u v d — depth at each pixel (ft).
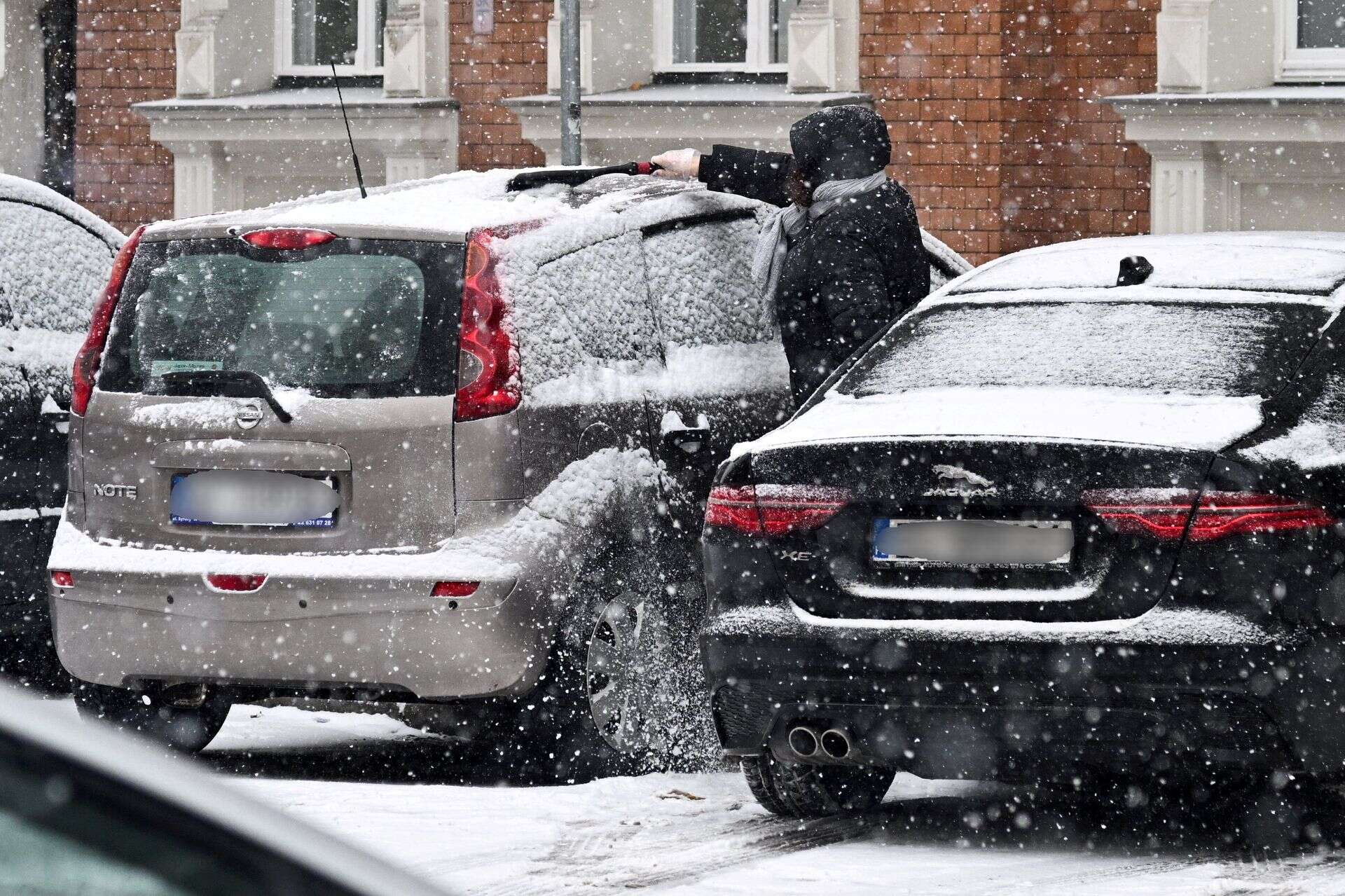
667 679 65.10
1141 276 59.41
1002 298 60.34
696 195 72.69
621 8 159.02
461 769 65.51
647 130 153.89
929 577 50.26
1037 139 146.10
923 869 49.11
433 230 61.31
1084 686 47.93
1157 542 47.91
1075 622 48.47
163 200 175.73
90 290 80.23
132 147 176.55
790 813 56.39
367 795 58.59
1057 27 145.28
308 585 59.36
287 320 61.87
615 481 63.26
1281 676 47.09
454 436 59.57
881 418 53.31
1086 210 145.07
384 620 58.95
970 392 54.90
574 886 46.98
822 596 51.57
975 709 49.11
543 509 60.54
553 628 60.29
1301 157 136.05
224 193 174.09
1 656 81.76
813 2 148.15
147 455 62.03
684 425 66.69
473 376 59.98
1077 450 48.83
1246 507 47.70
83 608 62.28
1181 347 54.85
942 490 50.03
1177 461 48.19
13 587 74.33
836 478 51.65
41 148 189.47
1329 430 51.78
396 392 60.08
